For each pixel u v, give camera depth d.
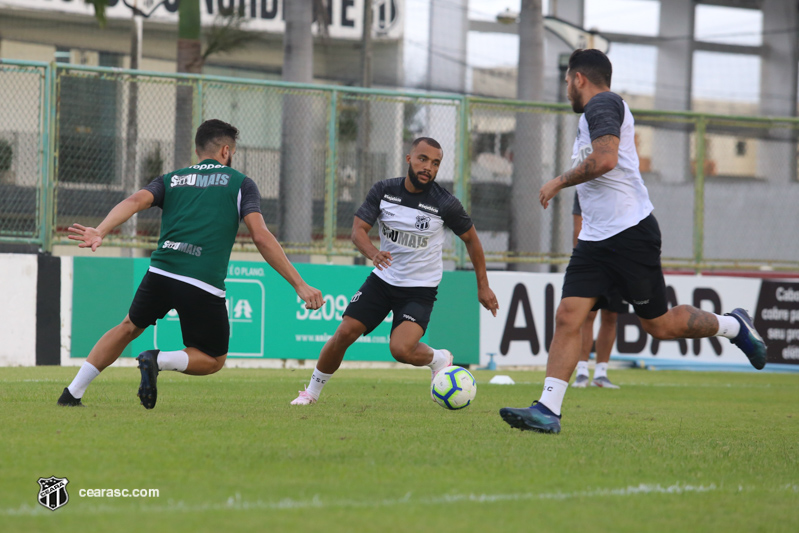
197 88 40.28
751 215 48.41
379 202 21.02
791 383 40.31
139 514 9.33
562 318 16.92
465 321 43.19
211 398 23.62
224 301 17.95
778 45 104.38
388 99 42.66
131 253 43.00
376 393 27.09
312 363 41.22
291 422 17.45
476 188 44.28
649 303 17.03
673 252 47.72
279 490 10.68
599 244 16.55
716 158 54.44
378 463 12.72
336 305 41.75
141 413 18.42
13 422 16.20
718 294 46.97
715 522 9.91
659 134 55.91
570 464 13.26
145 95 41.66
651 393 31.88
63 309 37.84
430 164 20.44
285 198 42.06
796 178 49.72
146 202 17.56
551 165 45.19
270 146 43.38
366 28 74.00
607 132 15.98
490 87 91.88
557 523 9.56
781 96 104.31
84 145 39.12
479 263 21.41
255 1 84.44
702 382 39.38
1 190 38.00
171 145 40.59
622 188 16.47
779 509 10.70
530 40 55.28
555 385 16.73
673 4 102.69
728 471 13.41
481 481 11.73
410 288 20.97
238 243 40.62
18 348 37.16
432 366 22.05
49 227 38.38
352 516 9.47
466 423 18.30
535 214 44.81
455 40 90.75
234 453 13.10
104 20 50.12
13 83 38.94
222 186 17.84
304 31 54.69
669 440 16.84
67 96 38.78
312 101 42.31
